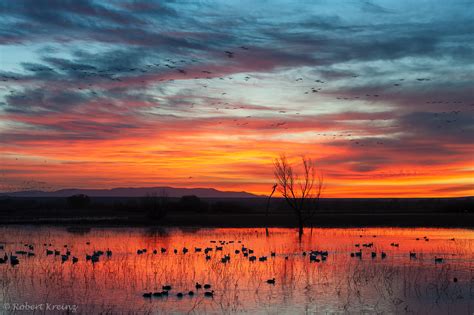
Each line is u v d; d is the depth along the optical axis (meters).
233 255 38.53
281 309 22.25
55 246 44.84
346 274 30.02
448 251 40.84
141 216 88.31
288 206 140.75
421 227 68.31
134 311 21.86
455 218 84.31
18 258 36.78
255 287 26.47
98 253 38.16
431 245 45.59
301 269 31.81
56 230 61.78
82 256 37.91
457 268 32.22
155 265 33.38
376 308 22.44
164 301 23.58
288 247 44.25
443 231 62.03
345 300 23.75
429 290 25.77
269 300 23.72
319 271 31.05
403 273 30.33
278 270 31.42
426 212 107.62
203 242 48.97
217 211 106.38
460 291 25.56
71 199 116.25
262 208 135.12
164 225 70.88
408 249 42.38
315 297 24.34
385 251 41.03
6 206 115.12
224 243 47.41
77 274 30.02
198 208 107.06
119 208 107.06
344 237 54.22
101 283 27.55
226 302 23.39
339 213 103.69
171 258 36.75
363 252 40.44
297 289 26.05
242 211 107.38
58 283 27.44
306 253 39.66
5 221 74.81
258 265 33.41
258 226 70.50
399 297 24.38
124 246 45.00
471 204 109.56
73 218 82.44
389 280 28.23
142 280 28.30
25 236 53.84
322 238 53.03
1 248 42.75
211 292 25.12
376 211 113.88
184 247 42.06
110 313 21.61
